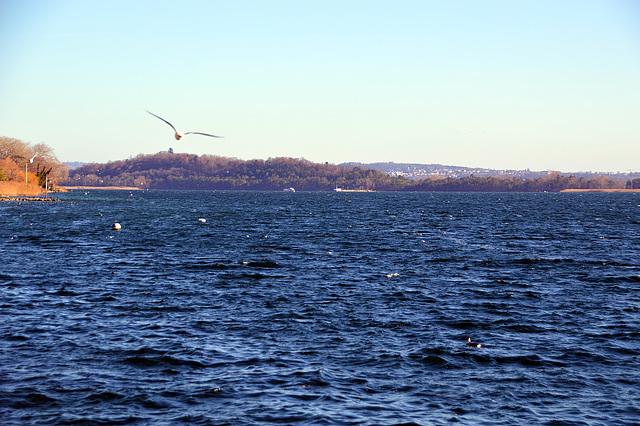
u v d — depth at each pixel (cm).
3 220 9456
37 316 2997
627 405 2019
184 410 1930
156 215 11794
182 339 2656
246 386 2128
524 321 3080
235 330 2827
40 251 5547
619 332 2883
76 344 2553
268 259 5216
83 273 4300
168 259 5141
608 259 5428
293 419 1873
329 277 4319
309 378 2209
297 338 2711
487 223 10450
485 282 4178
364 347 2592
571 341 2731
